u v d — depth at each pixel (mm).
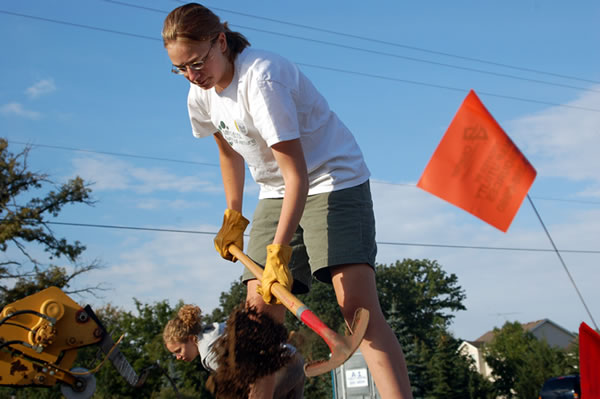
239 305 2186
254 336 2088
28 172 24453
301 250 2613
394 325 37562
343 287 2301
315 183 2422
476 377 39656
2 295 23203
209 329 4059
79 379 4211
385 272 52594
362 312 1856
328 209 2375
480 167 2840
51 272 23438
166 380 17906
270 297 2129
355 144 2553
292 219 2186
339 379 12289
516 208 2816
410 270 54031
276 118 2170
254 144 2420
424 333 50281
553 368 41688
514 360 50344
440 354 37938
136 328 30516
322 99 2473
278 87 2203
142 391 17656
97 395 17406
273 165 2498
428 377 37156
